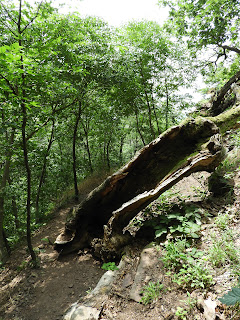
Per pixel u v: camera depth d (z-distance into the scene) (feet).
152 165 13.88
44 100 15.66
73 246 16.21
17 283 14.03
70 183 32.91
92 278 13.03
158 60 28.40
